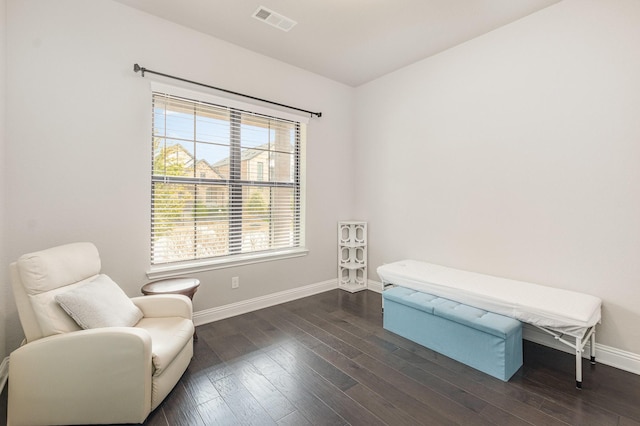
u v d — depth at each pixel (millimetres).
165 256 2797
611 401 1822
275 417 1693
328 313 3250
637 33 2080
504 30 2740
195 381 2016
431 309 2432
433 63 3320
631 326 2146
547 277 2527
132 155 2545
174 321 2117
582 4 2297
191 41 2822
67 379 1577
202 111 2975
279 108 3482
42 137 2176
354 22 2689
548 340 2539
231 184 3191
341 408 1767
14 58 2070
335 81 4047
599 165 2252
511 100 2709
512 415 1707
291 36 2936
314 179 3871
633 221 2125
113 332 1603
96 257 2143
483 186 2932
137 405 1616
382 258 3965
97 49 2375
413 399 1846
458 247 3152
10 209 2076
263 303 3414
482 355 2135
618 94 2160
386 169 3871
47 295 1693
